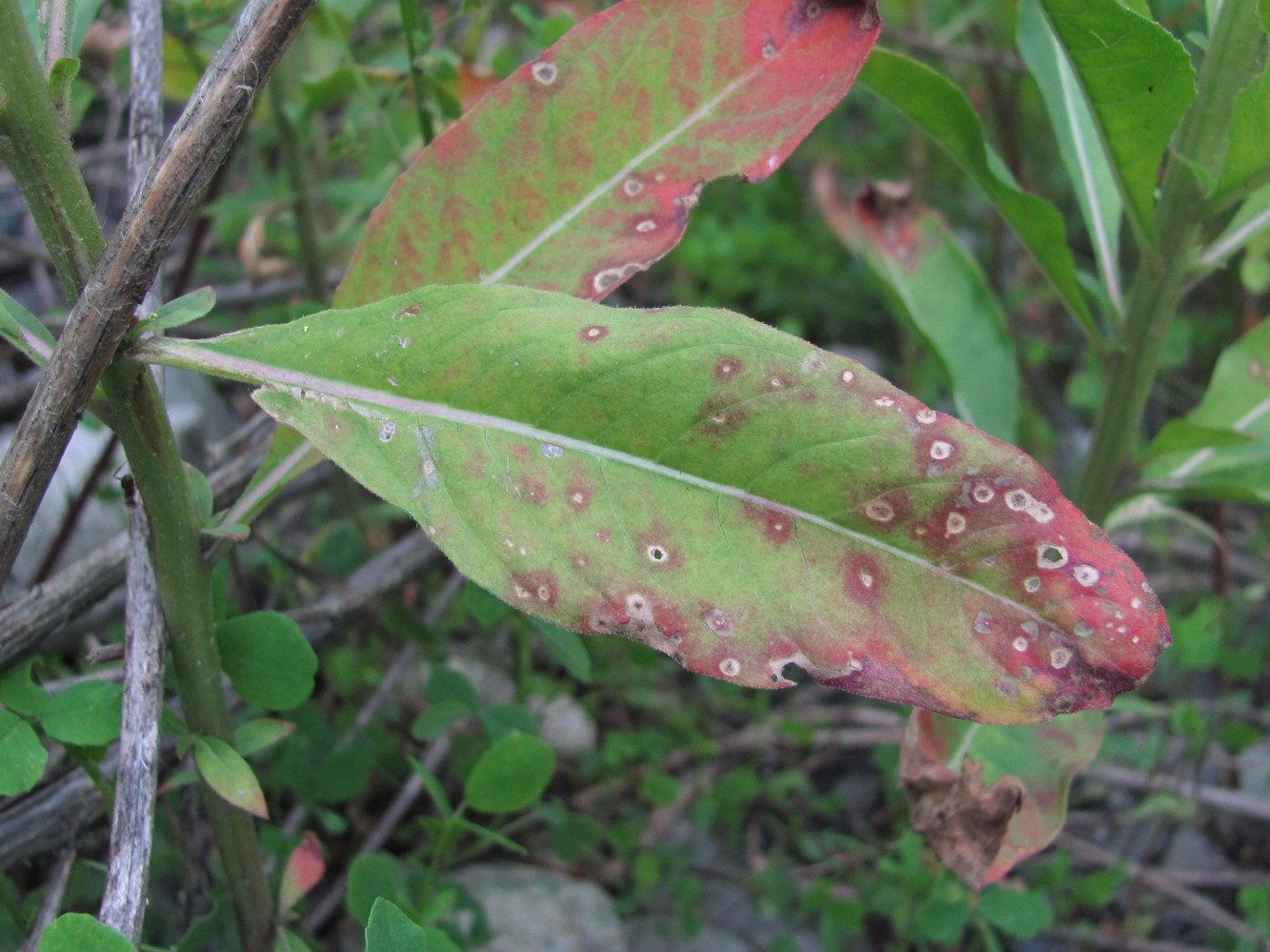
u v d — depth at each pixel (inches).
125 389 5.8
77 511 10.2
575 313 5.6
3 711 6.5
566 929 10.7
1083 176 10.1
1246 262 13.1
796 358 5.5
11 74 5.2
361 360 5.7
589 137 6.9
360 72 11.5
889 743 12.6
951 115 9.2
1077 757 8.7
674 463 5.6
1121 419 9.9
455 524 5.6
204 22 10.9
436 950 6.9
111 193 17.2
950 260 12.5
